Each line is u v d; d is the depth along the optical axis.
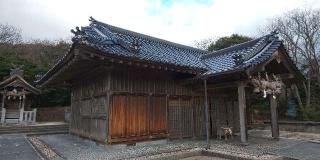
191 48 16.36
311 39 23.25
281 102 23.08
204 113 13.12
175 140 11.84
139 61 9.34
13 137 14.40
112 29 13.22
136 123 10.59
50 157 8.44
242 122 10.65
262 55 10.79
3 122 20.62
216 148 9.93
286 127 17.34
